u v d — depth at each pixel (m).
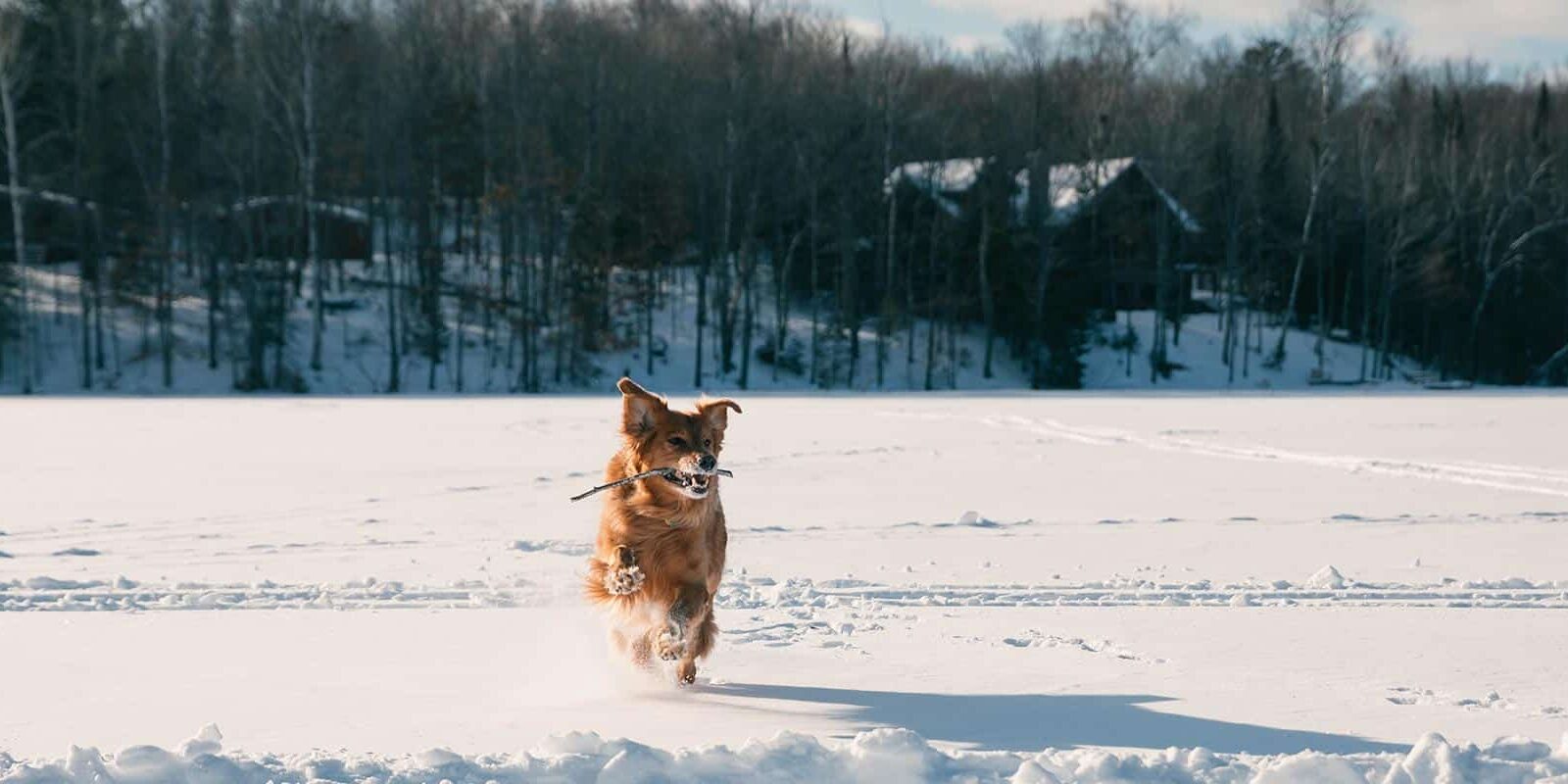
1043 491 19.12
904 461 23.52
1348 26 75.94
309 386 59.59
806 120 66.94
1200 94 84.12
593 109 66.25
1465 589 11.27
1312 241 75.38
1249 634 9.41
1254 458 24.00
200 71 63.78
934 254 67.75
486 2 72.00
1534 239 75.62
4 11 64.38
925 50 78.88
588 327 64.31
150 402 44.19
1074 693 7.56
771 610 10.38
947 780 5.46
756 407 40.41
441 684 7.78
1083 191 70.19
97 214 61.03
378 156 64.06
